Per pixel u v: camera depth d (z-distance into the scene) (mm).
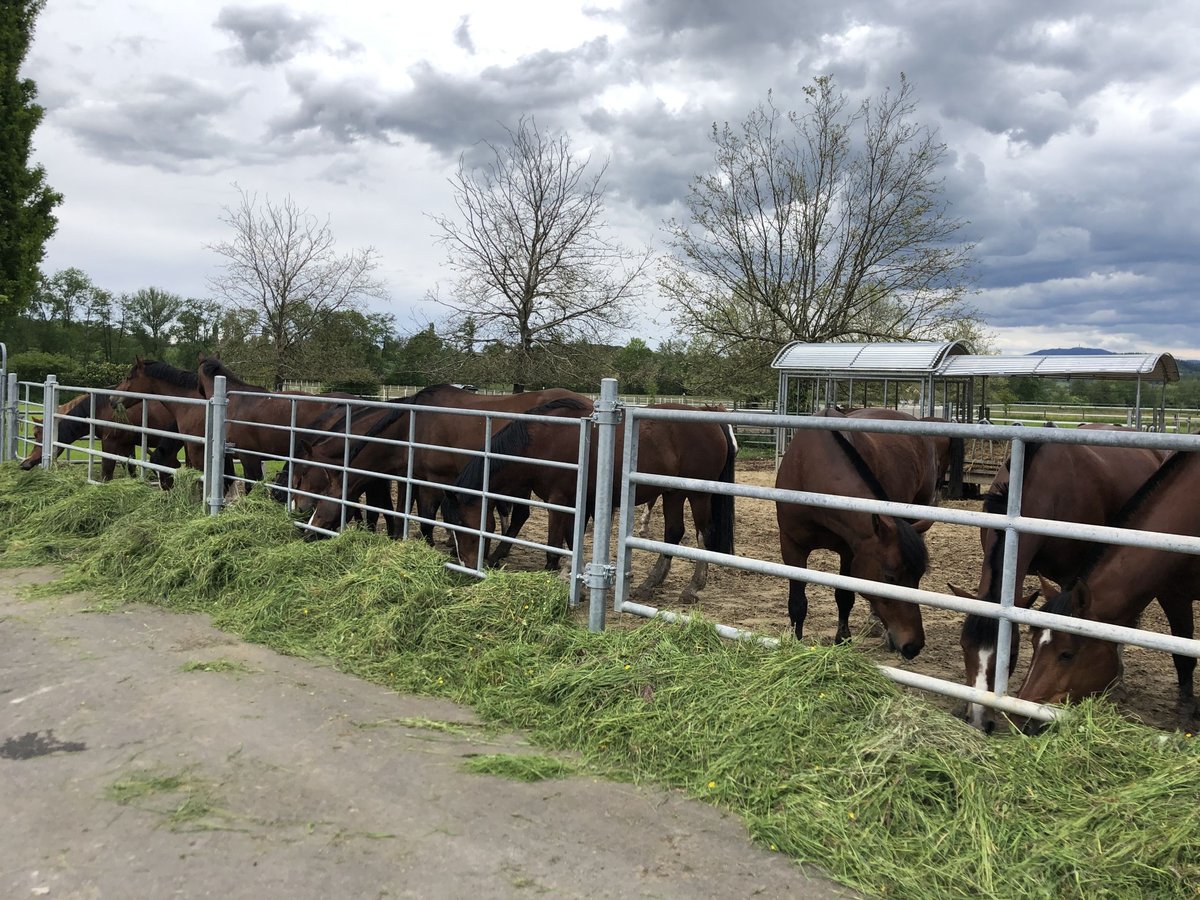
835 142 21047
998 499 3781
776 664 3219
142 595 5035
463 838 2396
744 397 25906
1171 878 2053
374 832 2414
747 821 2492
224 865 2221
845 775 2609
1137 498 3154
